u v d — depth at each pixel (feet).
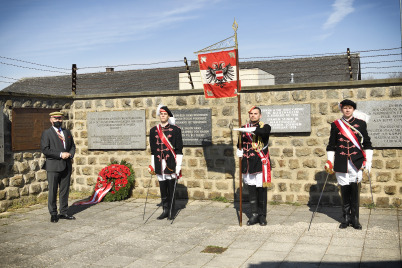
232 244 18.63
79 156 32.35
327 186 26.17
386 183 25.09
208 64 22.33
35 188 28.81
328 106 26.03
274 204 26.89
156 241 19.44
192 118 28.86
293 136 26.78
